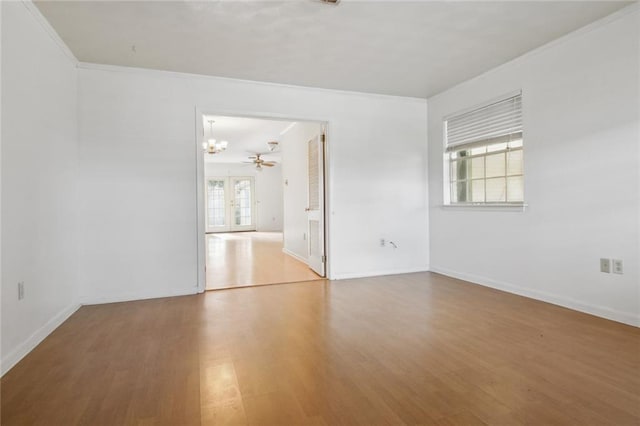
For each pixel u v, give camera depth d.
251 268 5.34
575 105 3.06
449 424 1.53
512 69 3.63
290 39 3.10
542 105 3.34
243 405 1.69
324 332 2.65
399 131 4.82
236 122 6.32
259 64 3.62
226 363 2.14
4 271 2.12
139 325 2.86
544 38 3.16
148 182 3.71
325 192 4.59
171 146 3.79
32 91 2.53
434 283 4.23
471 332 2.62
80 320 3.00
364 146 4.64
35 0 2.44
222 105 3.98
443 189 4.67
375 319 2.94
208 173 12.66
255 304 3.44
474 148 4.24
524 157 3.53
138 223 3.68
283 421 1.56
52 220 2.85
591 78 2.93
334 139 4.50
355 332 2.65
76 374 2.02
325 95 4.45
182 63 3.58
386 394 1.78
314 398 1.75
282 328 2.76
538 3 2.60
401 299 3.55
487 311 3.11
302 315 3.07
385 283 4.27
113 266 3.60
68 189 3.22
